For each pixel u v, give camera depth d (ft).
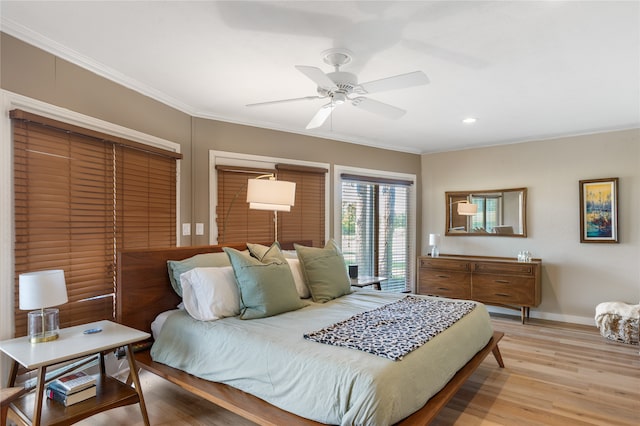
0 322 6.70
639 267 13.62
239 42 7.44
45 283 6.34
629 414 7.70
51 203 7.59
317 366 5.75
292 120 13.35
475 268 15.72
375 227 17.44
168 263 9.11
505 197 16.58
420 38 7.20
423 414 5.85
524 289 14.61
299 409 5.74
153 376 9.47
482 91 10.14
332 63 8.05
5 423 6.29
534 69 8.64
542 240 15.62
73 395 6.39
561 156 15.26
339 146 15.97
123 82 9.27
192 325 7.78
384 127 14.30
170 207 10.97
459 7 6.15
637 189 13.70
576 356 11.02
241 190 13.10
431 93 10.30
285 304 8.59
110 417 7.49
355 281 14.01
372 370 5.40
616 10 6.19
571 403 8.16
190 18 6.57
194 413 7.65
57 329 6.88
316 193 15.20
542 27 6.76
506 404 8.12
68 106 7.94
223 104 11.46
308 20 6.60
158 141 10.49
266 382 6.24
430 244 17.37
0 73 6.69
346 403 5.30
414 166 18.75
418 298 10.32
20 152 7.00
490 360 10.72
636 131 13.73
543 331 13.62
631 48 7.55
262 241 12.80
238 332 7.09
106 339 6.78
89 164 8.44
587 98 10.70
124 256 8.23
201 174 12.13
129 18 6.58
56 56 7.66
